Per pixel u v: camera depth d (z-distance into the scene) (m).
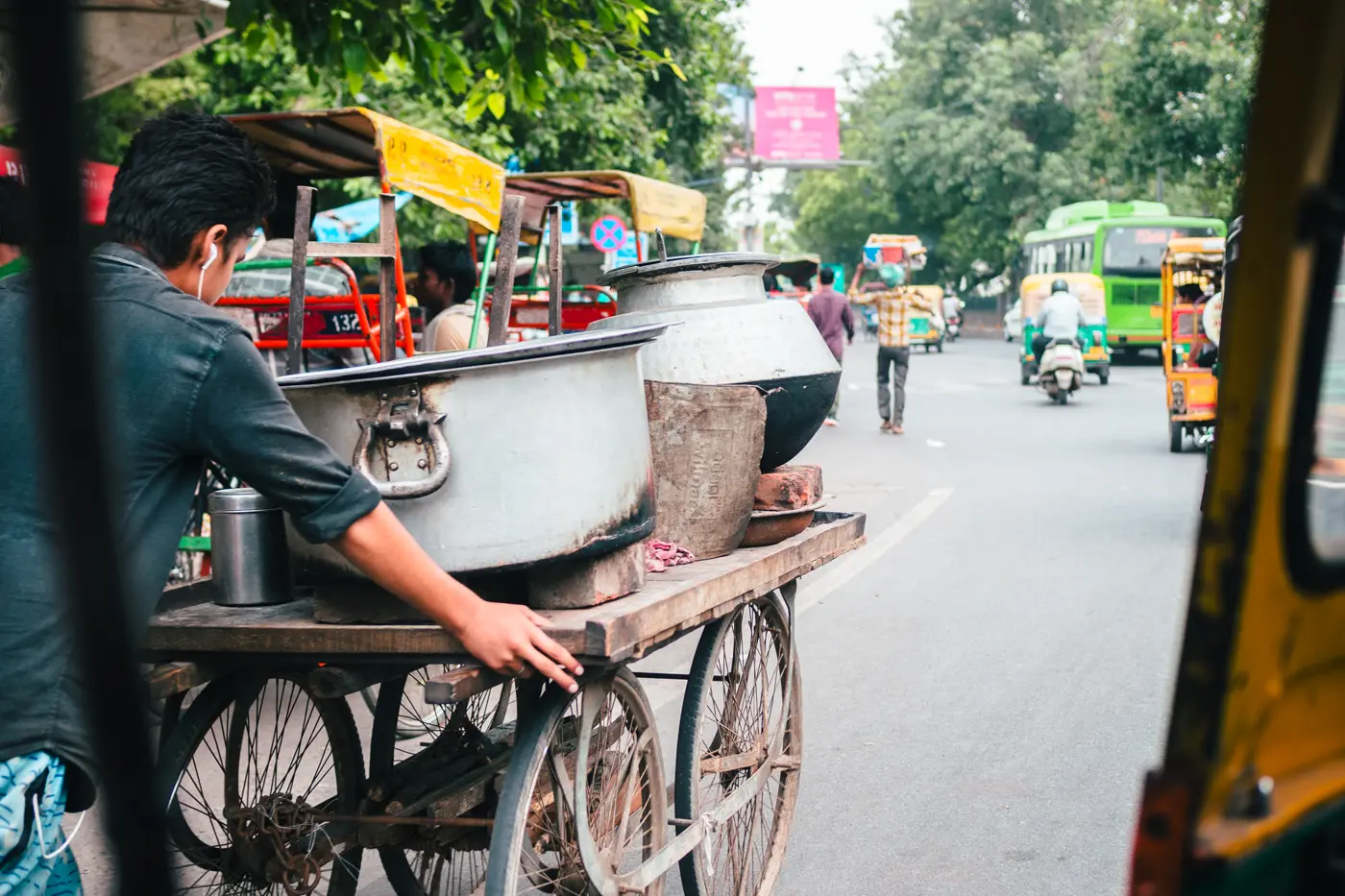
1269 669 1.43
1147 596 7.64
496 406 2.59
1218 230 30.39
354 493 2.45
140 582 2.38
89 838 4.11
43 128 1.23
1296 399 1.39
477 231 9.67
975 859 4.13
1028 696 5.78
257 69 13.36
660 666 6.52
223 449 2.41
